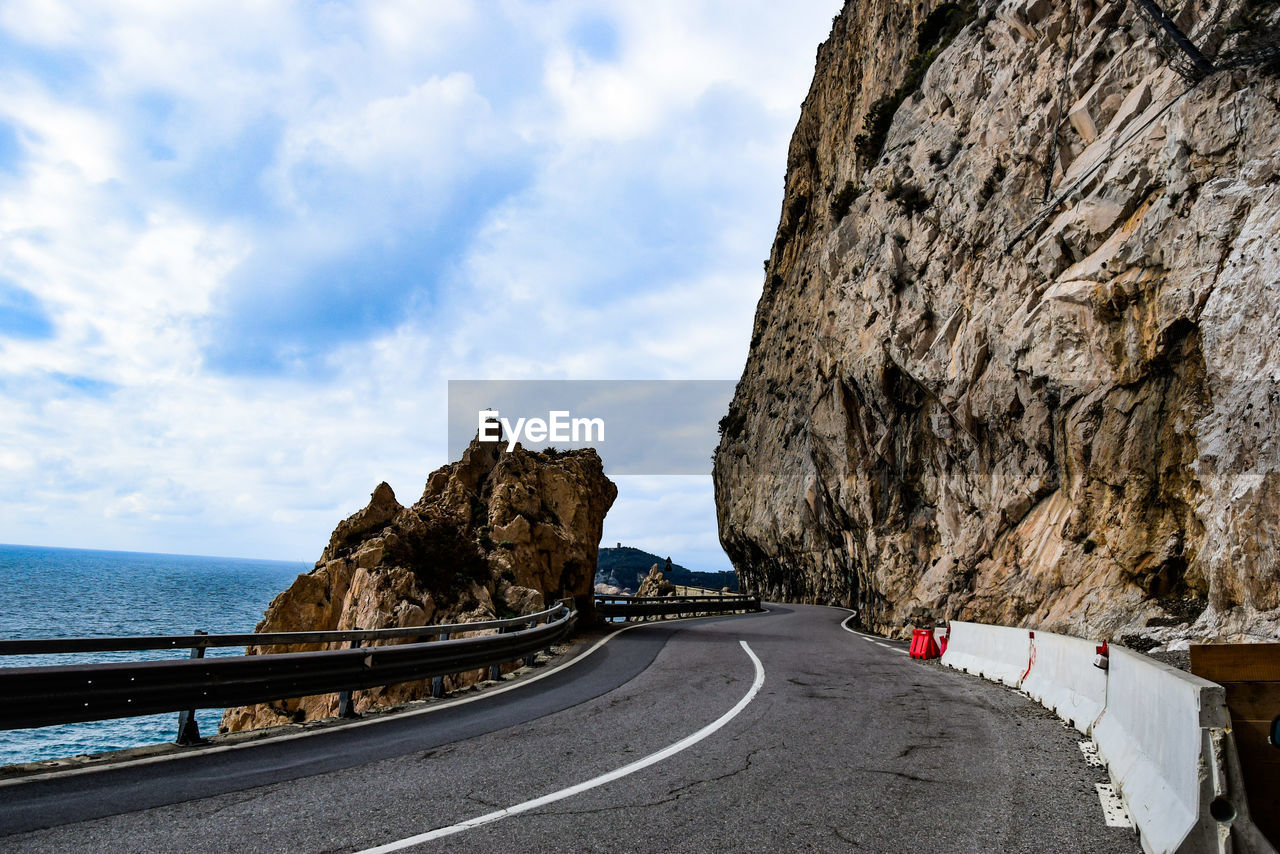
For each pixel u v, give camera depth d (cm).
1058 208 1845
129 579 12325
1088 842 419
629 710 845
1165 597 1321
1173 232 1414
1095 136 1820
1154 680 477
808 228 5984
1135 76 1734
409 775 552
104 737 2156
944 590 2127
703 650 1538
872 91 4209
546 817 454
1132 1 1759
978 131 2317
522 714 820
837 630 2344
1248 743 368
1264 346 1153
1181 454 1335
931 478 2469
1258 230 1223
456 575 1711
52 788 500
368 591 1612
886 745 668
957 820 457
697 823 447
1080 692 769
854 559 3519
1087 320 1625
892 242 2644
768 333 6756
